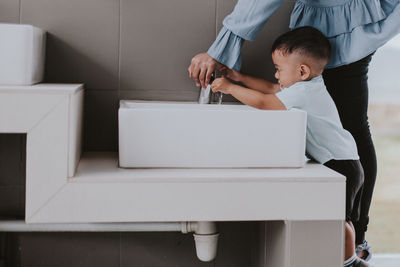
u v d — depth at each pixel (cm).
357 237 182
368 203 180
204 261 169
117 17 171
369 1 155
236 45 160
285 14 178
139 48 174
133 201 127
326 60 155
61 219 126
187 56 176
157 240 179
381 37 155
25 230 163
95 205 127
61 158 125
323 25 163
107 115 174
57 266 176
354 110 172
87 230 161
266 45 178
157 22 173
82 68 172
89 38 171
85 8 170
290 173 135
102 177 126
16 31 143
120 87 174
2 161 170
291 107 152
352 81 170
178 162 137
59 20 169
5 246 171
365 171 177
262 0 151
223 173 133
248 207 129
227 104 174
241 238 183
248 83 173
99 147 175
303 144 141
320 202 131
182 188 128
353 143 160
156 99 176
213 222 159
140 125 135
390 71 447
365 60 169
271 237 150
